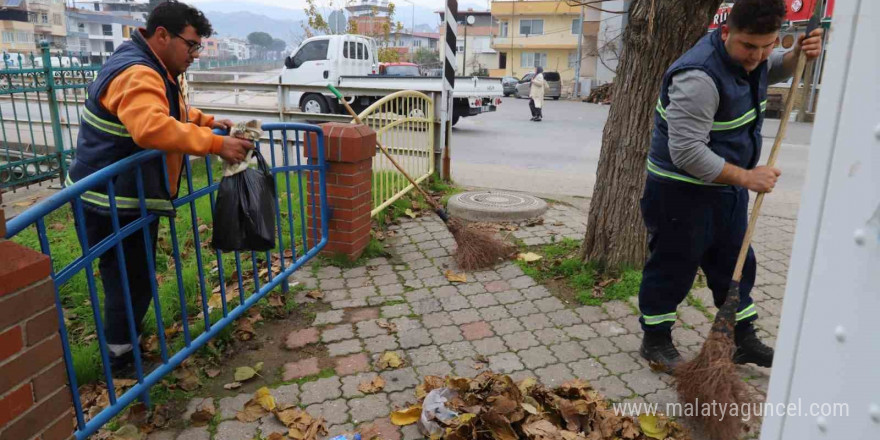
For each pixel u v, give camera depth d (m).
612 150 4.21
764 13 2.44
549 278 4.39
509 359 3.31
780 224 5.91
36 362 1.96
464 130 14.59
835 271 1.11
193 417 2.76
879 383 1.05
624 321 3.74
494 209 5.79
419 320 3.76
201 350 3.32
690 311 3.87
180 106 2.89
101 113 2.63
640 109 4.06
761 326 3.70
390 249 5.01
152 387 2.97
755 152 2.89
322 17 27.31
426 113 6.98
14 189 6.64
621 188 4.21
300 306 3.93
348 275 4.45
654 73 3.97
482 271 4.54
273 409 2.81
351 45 15.74
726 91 2.64
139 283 3.03
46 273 1.97
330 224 4.59
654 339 3.22
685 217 2.90
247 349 3.40
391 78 13.93
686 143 2.63
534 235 5.39
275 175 3.82
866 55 1.03
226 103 9.88
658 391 3.01
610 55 30.91
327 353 3.37
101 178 2.41
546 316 3.81
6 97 9.45
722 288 3.15
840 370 1.12
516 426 2.60
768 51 2.61
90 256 2.39
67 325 3.64
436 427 2.62
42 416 2.00
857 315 1.08
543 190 7.42
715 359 2.58
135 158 2.58
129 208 2.75
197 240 3.12
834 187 1.10
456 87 13.74
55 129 6.92
